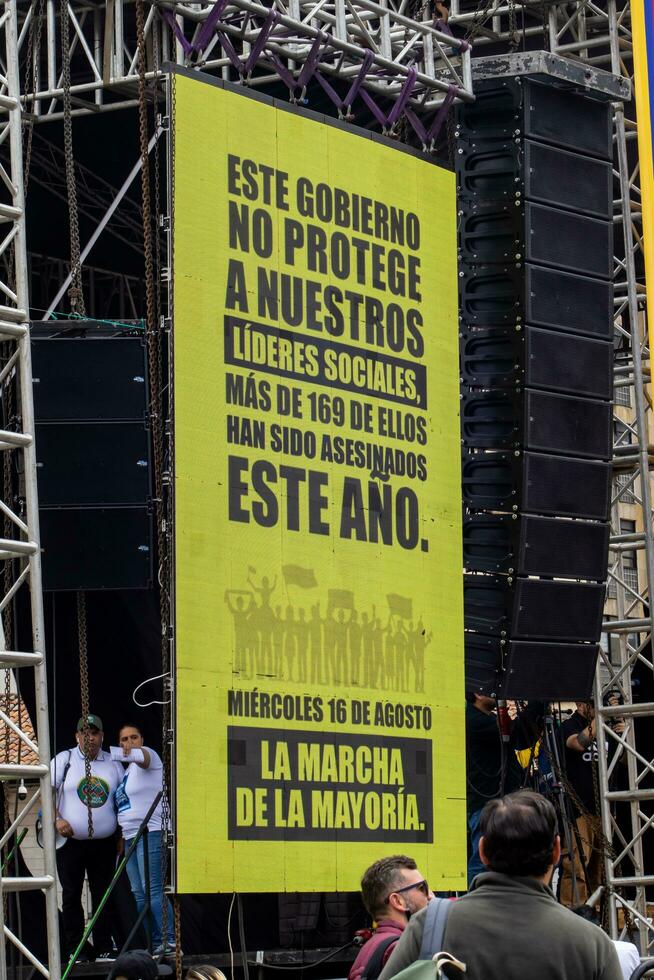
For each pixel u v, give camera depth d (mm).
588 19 26594
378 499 20641
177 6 20266
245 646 18844
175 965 19828
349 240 20734
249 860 18500
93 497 21156
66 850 21438
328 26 21672
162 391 20812
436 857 20672
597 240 23453
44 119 24406
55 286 31531
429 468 21359
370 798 19953
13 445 17906
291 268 19953
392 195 21406
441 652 21188
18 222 18109
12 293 18016
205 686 18359
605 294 23516
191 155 19000
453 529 21562
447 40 22609
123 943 21672
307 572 19641
